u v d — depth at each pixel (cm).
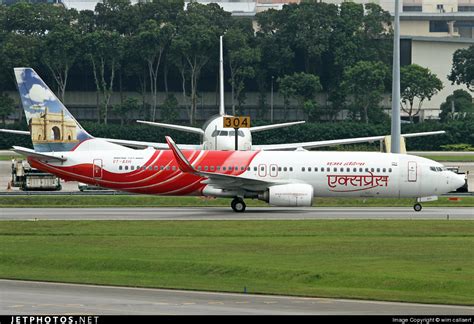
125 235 17162
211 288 11788
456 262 13838
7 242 16162
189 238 16700
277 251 15000
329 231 17762
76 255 14350
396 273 12725
